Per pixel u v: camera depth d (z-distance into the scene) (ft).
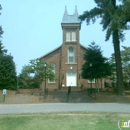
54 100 85.30
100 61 106.32
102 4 82.23
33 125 34.96
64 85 147.13
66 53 151.53
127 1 73.77
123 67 140.05
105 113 44.34
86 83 147.02
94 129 32.55
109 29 78.18
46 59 152.66
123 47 140.05
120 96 86.53
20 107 60.54
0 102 82.74
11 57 113.19
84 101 81.82
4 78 107.86
